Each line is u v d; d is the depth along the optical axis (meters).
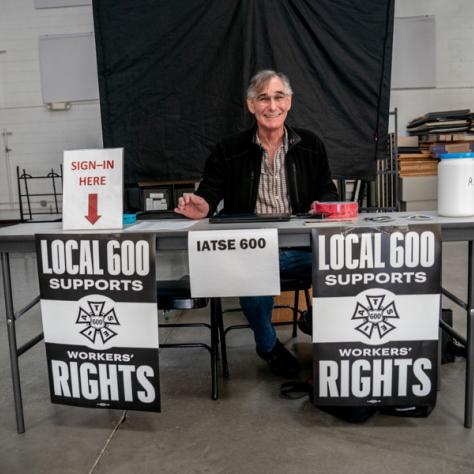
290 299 2.69
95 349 1.48
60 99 6.69
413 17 6.41
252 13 3.44
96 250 1.43
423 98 6.56
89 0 6.48
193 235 1.35
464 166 1.49
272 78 1.96
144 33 3.52
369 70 3.51
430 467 1.29
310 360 2.15
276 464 1.33
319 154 2.14
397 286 1.39
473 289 1.42
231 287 1.36
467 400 1.48
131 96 3.60
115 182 1.50
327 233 1.37
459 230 1.40
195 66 3.55
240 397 1.78
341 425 1.54
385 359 1.42
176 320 2.91
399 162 5.91
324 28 3.46
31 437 1.54
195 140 3.64
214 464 1.35
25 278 4.31
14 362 1.53
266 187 2.14
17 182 6.95
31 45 6.62
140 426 1.59
